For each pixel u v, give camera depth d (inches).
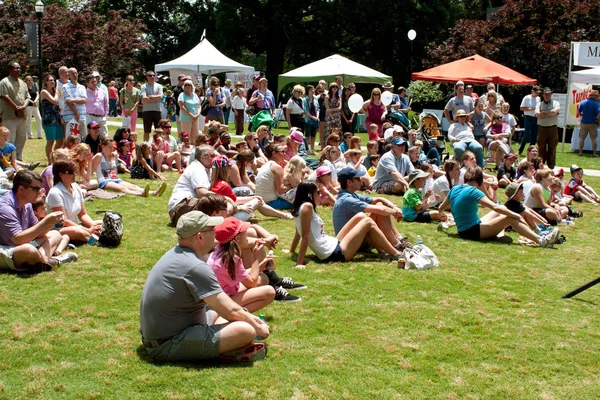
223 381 176.9
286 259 299.4
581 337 220.8
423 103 1155.9
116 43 1223.5
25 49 1115.3
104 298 238.2
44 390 169.6
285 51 1784.0
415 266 291.9
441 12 1589.6
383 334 216.2
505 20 1127.0
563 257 329.1
